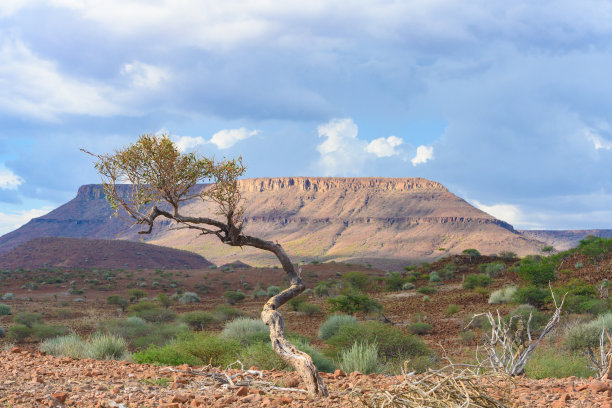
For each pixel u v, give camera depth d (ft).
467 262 197.26
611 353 23.94
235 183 20.38
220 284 265.75
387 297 146.51
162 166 18.78
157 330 80.28
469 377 12.83
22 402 16.70
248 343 58.39
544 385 20.74
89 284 257.75
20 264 547.49
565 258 154.81
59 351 48.78
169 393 19.36
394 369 40.83
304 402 17.17
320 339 77.77
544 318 70.03
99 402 16.74
